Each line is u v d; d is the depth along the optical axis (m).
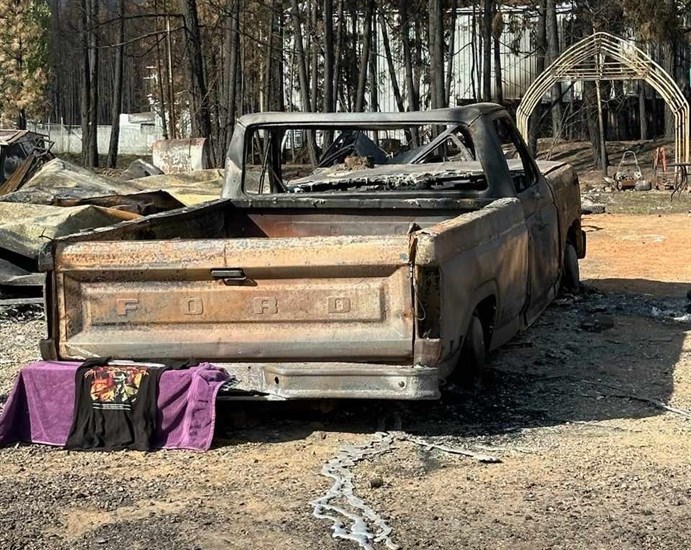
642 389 6.58
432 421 5.88
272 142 7.96
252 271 5.41
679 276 11.63
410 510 4.54
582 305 9.41
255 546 4.20
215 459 5.29
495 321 6.46
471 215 6.01
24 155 22.22
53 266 5.58
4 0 45.91
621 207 21.94
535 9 40.94
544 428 5.76
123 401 5.43
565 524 4.36
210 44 42.09
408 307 5.29
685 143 26.75
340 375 5.30
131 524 4.46
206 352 5.51
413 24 44.19
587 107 36.16
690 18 38.75
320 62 41.38
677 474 4.97
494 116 7.42
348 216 7.53
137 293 5.56
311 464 5.19
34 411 5.56
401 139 23.84
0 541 4.30
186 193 14.03
